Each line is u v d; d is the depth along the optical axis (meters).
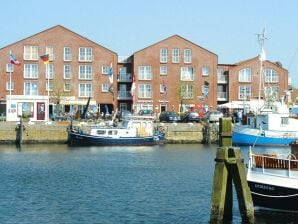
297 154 26.58
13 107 71.19
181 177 39.09
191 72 102.06
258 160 25.72
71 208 28.30
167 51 101.50
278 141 64.75
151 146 66.06
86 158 51.72
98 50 99.44
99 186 35.03
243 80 104.31
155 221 25.45
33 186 34.94
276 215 25.56
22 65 96.75
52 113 89.19
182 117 78.88
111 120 75.56
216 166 23.22
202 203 29.45
